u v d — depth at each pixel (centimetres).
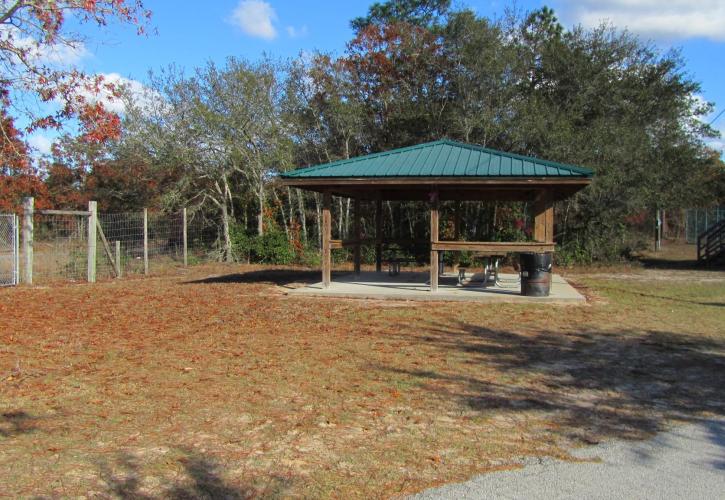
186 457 431
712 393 601
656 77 2258
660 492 380
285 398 571
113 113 1286
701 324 981
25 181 1744
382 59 2366
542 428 498
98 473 403
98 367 691
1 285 1507
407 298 1233
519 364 710
